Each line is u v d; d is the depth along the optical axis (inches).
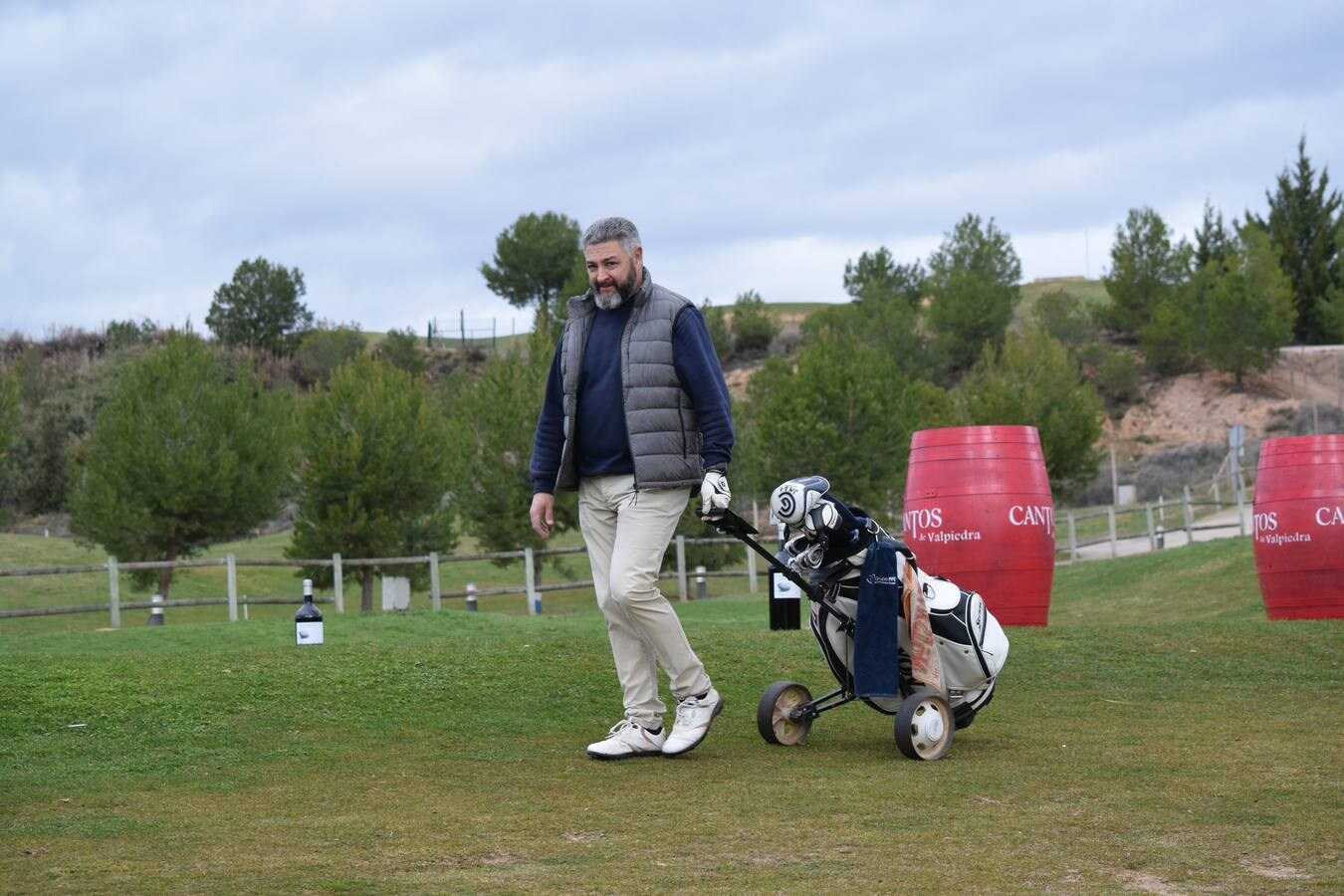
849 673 249.0
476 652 337.1
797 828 169.2
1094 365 2970.0
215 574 1403.8
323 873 146.2
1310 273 3289.9
